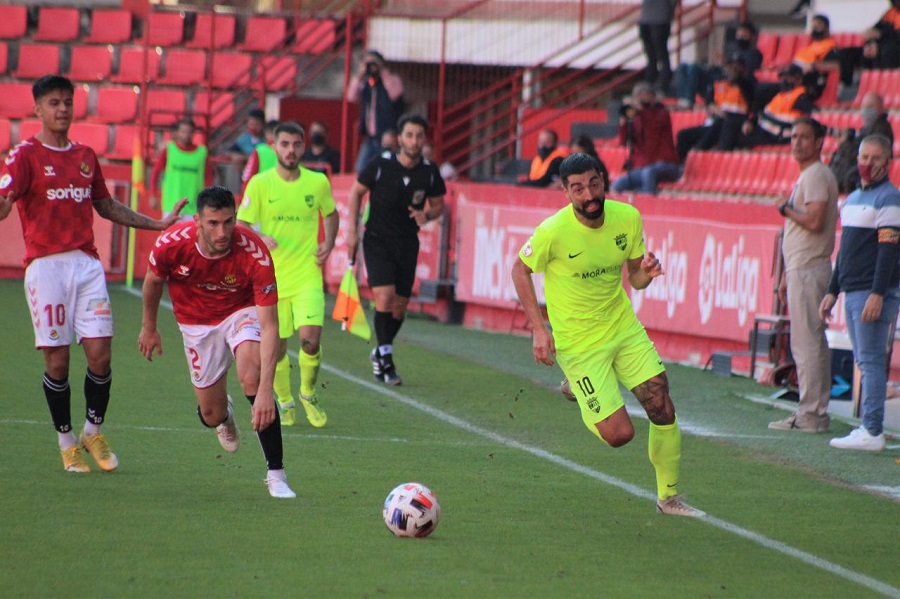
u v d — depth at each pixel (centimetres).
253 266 1955
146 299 2028
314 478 2162
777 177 4859
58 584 1480
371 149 6138
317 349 2670
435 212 3359
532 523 1897
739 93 5200
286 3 8188
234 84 7362
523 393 3281
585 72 6969
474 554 1694
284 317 2698
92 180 2114
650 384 1941
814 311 2841
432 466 2319
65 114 2055
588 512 1989
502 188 4709
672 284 4019
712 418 3020
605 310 1948
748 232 3712
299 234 2706
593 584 1569
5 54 8119
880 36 5341
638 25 6047
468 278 4838
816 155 2802
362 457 2381
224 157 6072
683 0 6800
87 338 2083
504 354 4084
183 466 2211
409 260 3372
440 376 3534
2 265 5828
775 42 6206
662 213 4066
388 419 2833
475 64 7238
